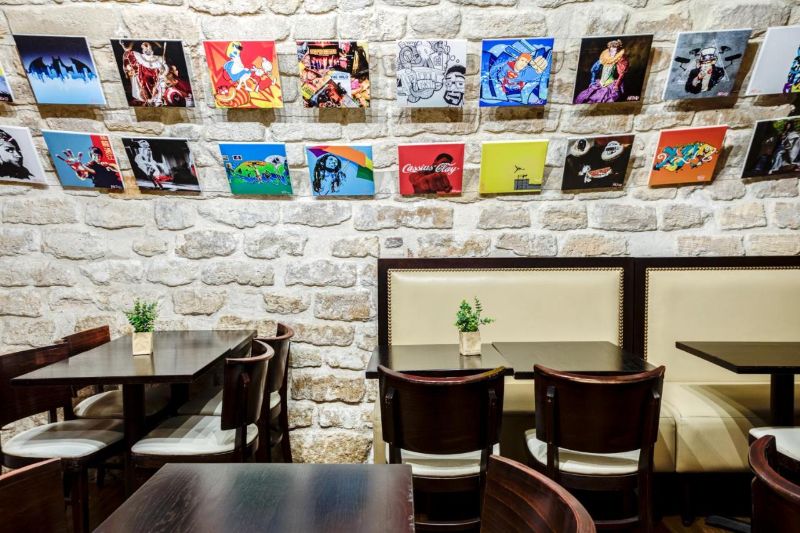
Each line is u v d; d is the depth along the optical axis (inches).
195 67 113.3
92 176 117.6
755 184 117.6
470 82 114.0
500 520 40.7
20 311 122.3
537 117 115.6
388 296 118.6
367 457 123.0
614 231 119.0
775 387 92.0
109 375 80.0
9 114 116.3
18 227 121.0
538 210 119.2
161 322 121.8
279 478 47.7
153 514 41.3
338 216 119.8
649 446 72.2
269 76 109.8
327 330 121.7
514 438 106.6
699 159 114.3
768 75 108.7
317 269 120.7
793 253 118.2
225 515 41.1
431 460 77.7
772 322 114.6
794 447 77.9
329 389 122.4
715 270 116.1
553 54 112.2
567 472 76.2
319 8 111.4
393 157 117.7
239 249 120.8
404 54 107.7
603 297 116.3
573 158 114.9
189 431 88.5
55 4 109.9
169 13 110.7
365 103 112.0
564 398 71.4
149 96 111.7
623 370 84.2
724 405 101.1
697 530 94.7
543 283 117.0
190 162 116.0
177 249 120.9
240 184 117.5
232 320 122.0
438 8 111.3
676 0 109.3
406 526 39.6
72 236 120.9
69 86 111.4
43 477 42.1
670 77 109.4
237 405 80.9
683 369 116.1
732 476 112.7
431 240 119.9
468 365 88.0
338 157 115.2
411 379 68.2
